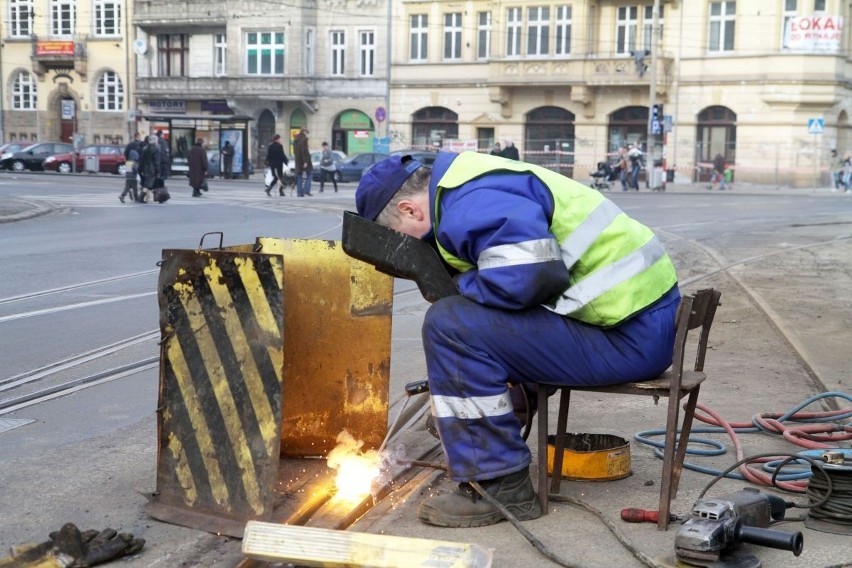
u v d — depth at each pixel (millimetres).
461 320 3709
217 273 3822
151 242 15812
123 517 3973
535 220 3625
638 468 4559
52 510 4066
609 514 3924
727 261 14039
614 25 47406
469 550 3236
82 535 3609
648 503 4066
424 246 3873
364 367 4598
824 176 44938
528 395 4465
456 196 3754
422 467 4637
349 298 4566
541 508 3900
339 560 3254
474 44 50469
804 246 16234
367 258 3832
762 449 4910
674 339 3854
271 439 3764
